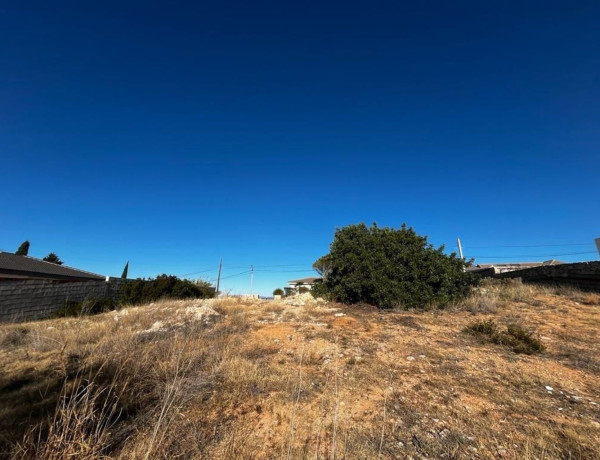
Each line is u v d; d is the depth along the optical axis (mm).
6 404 4109
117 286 20453
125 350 5676
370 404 4227
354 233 12555
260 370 5285
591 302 10109
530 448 3197
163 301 14242
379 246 11695
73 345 6527
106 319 10789
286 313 10414
